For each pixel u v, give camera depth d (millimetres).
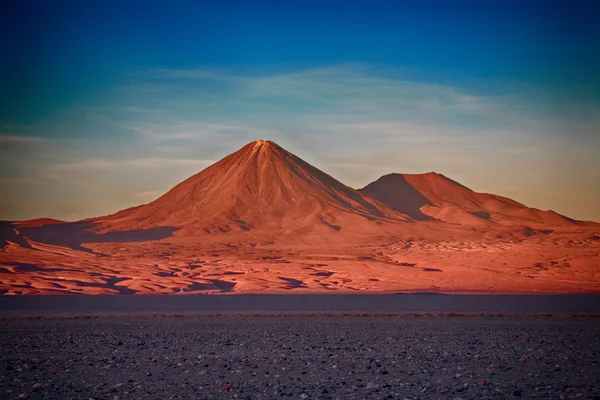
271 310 50625
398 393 16719
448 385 17812
